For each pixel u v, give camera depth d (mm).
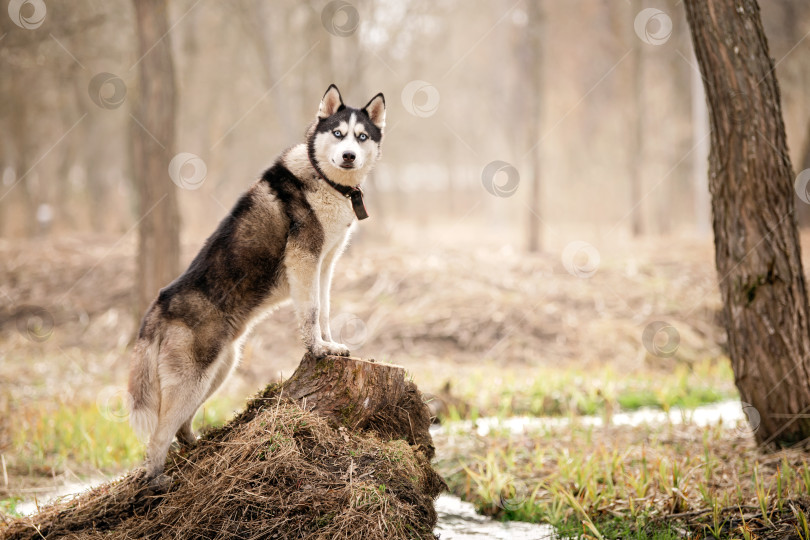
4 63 14305
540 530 4422
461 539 4270
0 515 3992
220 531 3281
